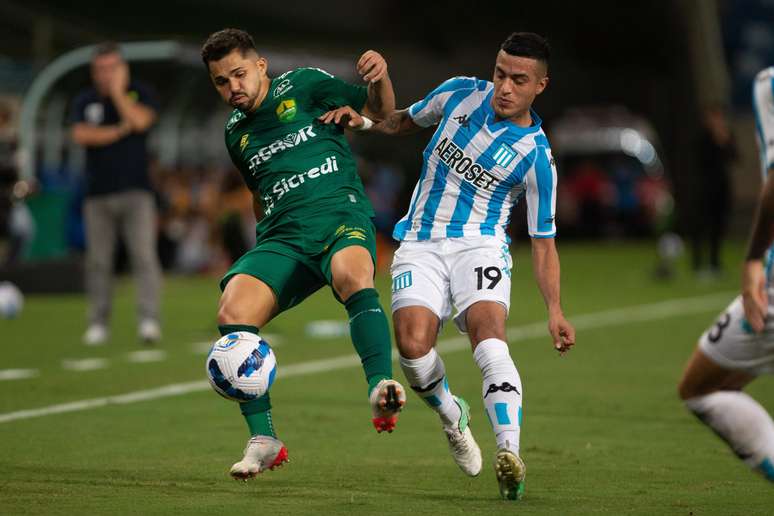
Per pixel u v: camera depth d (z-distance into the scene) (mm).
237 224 53188
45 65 73875
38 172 75562
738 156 73812
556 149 128375
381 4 126312
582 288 69312
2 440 26562
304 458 24875
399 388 19625
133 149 44125
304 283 22625
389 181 95312
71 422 28891
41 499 20812
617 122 130125
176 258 79812
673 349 43625
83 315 55875
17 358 40781
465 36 134250
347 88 23391
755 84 17328
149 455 25000
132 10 92062
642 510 20188
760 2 108688
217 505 20422
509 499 20922
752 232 17016
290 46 94062
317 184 22734
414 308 21906
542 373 37688
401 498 21109
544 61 21641
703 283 72188
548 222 22094
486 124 22156
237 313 21578
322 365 39344
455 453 22391
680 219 100000
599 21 140250
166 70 76062
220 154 82938
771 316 17141
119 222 44969
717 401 17828
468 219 22516
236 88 22453
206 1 100688
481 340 21406
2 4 74312
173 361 40125
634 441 26844
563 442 26734
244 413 21047
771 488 22016
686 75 120375
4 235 76562
